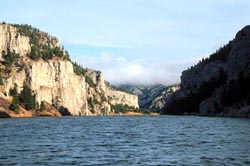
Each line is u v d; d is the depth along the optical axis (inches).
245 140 2684.5
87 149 2231.8
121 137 3078.2
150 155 1967.3
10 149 2194.9
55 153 2041.1
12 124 5364.2
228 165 1626.5
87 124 5511.8
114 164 1700.3
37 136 3129.9
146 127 4589.1
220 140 2701.8
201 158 1835.6
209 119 7362.2
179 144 2485.2
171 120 7037.4
